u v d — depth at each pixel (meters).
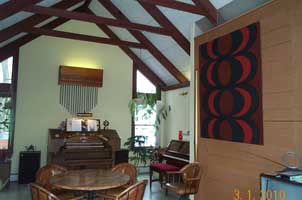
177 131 7.89
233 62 4.25
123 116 8.08
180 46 6.25
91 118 7.39
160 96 8.63
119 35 7.93
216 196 4.47
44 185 3.82
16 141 6.86
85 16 5.25
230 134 4.24
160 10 5.97
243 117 4.00
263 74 3.72
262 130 3.69
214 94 4.64
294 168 3.06
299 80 3.23
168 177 5.55
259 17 3.84
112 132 7.35
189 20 5.64
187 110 7.46
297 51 3.28
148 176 7.56
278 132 3.46
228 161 4.25
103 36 8.05
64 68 7.14
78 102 7.54
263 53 3.74
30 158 6.56
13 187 6.13
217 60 4.61
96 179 3.44
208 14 5.01
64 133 6.75
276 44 3.55
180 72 7.50
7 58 6.95
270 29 3.66
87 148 6.56
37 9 4.84
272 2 3.65
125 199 2.90
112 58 8.08
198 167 4.55
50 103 7.25
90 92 7.70
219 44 4.59
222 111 4.43
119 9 6.97
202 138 4.92
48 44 7.36
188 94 7.46
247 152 3.90
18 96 6.96
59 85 7.37
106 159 6.63
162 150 7.51
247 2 4.55
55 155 6.32
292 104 3.30
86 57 7.76
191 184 4.27
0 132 6.78
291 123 3.30
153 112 8.51
